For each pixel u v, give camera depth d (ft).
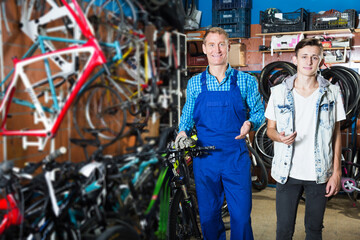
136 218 4.85
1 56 3.79
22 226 3.95
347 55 16.07
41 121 4.00
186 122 7.72
